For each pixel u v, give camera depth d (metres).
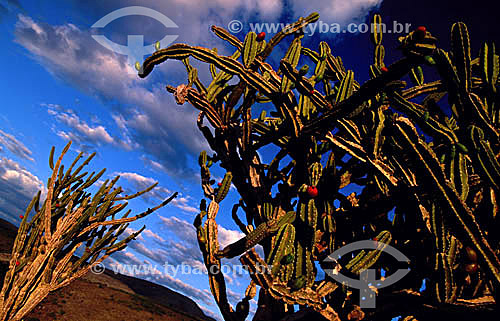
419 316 2.13
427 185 1.92
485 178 1.79
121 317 20.62
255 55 3.29
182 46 3.36
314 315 2.47
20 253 4.73
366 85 2.32
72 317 17.78
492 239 1.83
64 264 4.84
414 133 1.96
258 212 3.42
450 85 1.98
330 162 2.93
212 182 3.51
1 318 4.11
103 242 5.12
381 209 2.56
